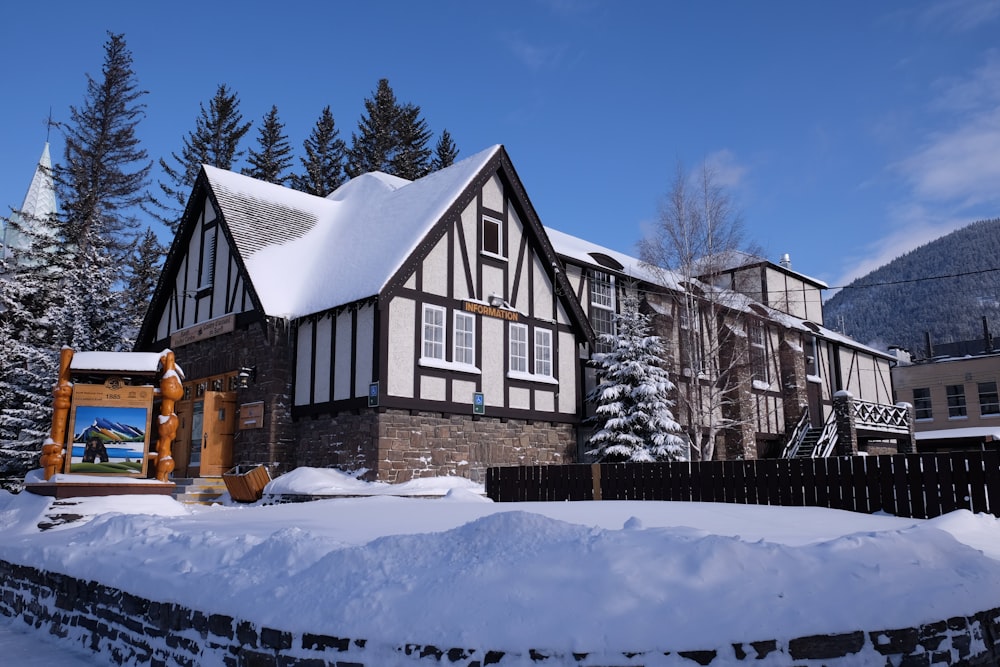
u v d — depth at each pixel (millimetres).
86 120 38719
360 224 21969
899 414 28656
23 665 7086
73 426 13656
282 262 20891
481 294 19953
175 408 22500
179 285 23406
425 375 18078
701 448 22734
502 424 19875
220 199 21594
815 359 32406
